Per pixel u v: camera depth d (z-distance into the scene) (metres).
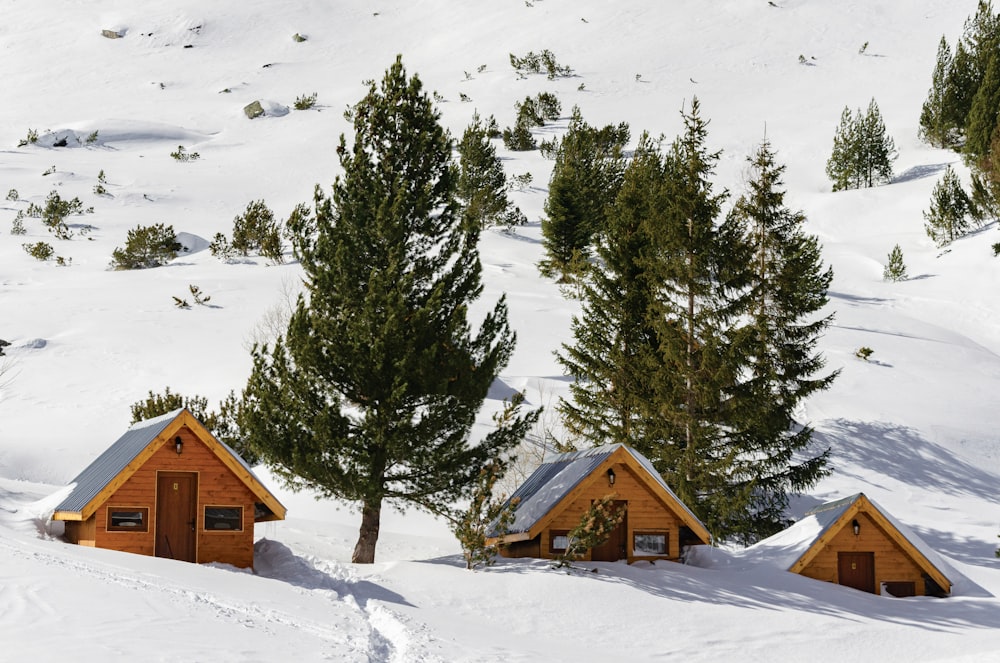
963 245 71.00
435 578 21.08
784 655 18.30
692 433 30.58
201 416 33.34
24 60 160.38
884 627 20.47
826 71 124.94
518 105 114.62
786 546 25.09
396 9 181.88
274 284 56.56
